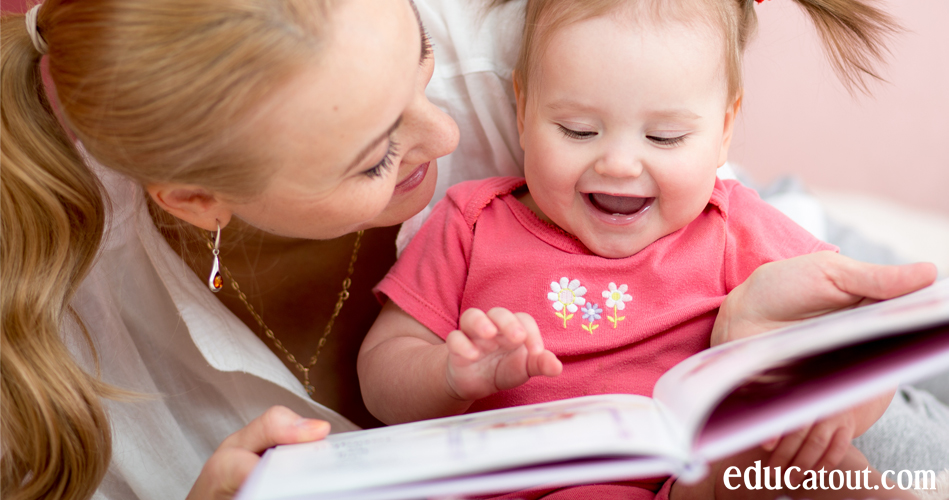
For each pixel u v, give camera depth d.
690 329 0.88
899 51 2.15
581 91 0.81
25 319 0.73
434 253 0.98
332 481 0.51
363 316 1.12
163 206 0.71
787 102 2.23
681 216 0.87
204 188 0.66
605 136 0.83
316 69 0.58
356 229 0.81
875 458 1.02
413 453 0.55
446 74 1.06
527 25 0.92
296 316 1.07
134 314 0.96
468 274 0.95
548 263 0.92
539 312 0.90
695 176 0.83
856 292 0.69
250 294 1.02
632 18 0.80
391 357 0.89
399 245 1.07
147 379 0.96
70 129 0.70
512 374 0.70
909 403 1.16
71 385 0.76
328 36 0.58
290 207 0.67
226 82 0.57
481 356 0.72
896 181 2.24
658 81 0.79
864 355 0.56
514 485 0.49
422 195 0.84
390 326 0.97
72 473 0.78
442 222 1.00
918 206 2.22
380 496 0.49
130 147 0.62
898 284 0.65
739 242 0.93
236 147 0.60
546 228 0.95
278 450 0.63
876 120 2.21
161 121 0.59
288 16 0.57
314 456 0.59
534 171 0.89
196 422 1.01
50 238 0.73
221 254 0.96
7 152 0.69
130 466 0.95
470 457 0.51
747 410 0.54
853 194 2.26
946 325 0.55
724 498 0.77
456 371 0.73
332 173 0.63
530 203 1.00
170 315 0.95
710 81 0.82
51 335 0.75
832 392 0.52
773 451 0.73
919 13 2.13
